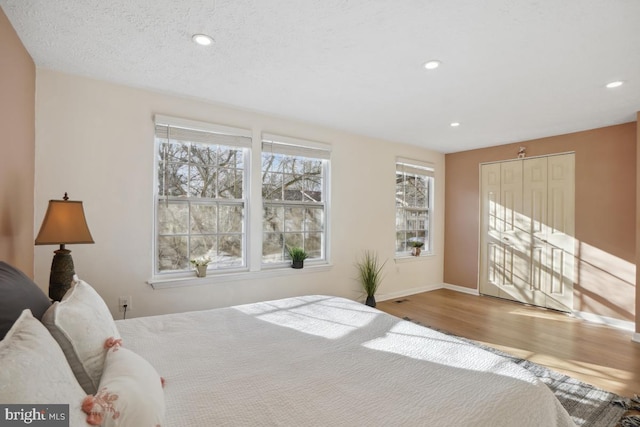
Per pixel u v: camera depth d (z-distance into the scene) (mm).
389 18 1772
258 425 944
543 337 3234
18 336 769
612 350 2920
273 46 2084
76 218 1950
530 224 4406
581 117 3455
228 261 3328
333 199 4070
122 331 1683
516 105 3113
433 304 4391
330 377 1245
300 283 3775
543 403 1169
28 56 2178
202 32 1927
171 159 3018
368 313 2076
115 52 2172
